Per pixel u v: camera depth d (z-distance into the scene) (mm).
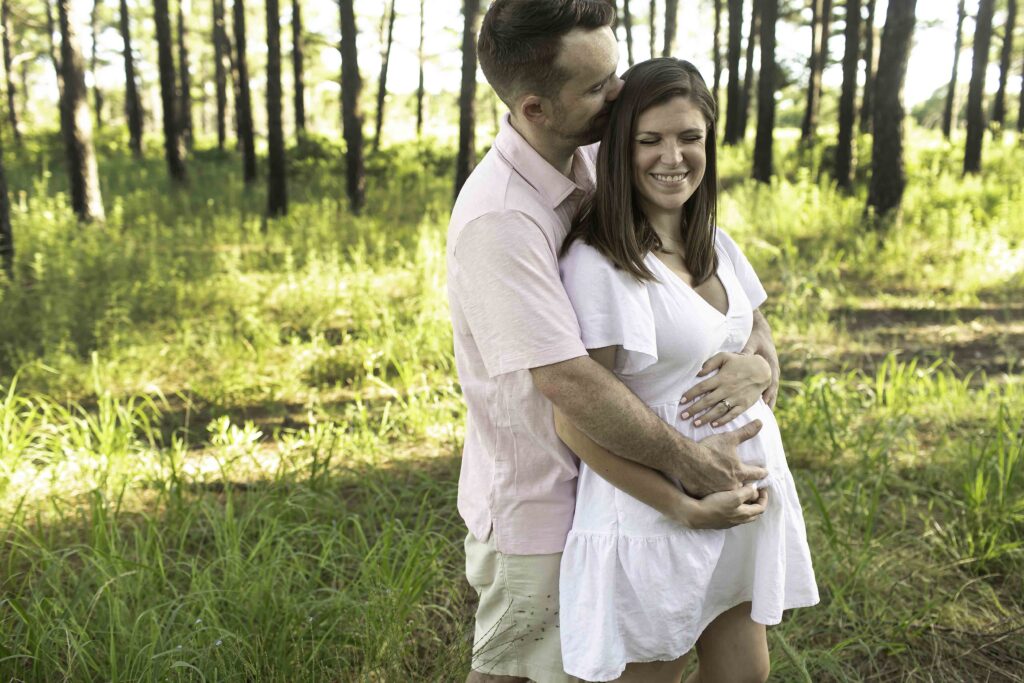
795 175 17219
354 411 5281
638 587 1803
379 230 11250
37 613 2564
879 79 10742
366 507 3803
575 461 1891
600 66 1664
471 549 2029
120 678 2375
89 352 6320
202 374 6059
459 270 1769
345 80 13727
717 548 1866
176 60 32969
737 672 2033
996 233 9570
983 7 15555
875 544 3277
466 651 2422
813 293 7980
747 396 1886
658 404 1854
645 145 1746
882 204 10789
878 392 5117
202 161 24484
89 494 3734
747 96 24766
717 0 25469
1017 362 6227
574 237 1801
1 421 4539
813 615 2963
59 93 25266
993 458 3768
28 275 8094
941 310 7738
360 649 2639
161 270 8328
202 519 3766
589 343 1741
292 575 3004
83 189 11180
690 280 1923
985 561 3275
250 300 7652
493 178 1748
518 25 1640
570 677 1947
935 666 2727
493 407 1854
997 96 24172
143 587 2918
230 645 2508
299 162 20234
